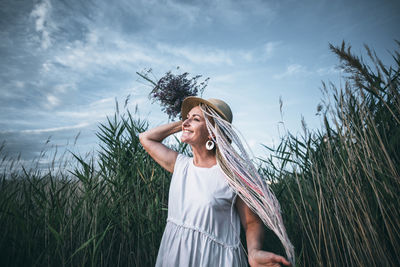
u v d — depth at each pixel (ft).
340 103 5.27
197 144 4.68
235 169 4.05
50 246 4.73
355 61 4.45
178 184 4.50
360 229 4.58
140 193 6.97
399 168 4.58
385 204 4.49
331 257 4.95
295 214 6.09
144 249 6.01
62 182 6.47
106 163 7.01
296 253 5.18
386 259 4.11
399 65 5.32
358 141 5.03
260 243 3.67
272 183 7.50
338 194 4.99
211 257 3.76
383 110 5.52
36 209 5.42
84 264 5.09
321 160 6.04
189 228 3.94
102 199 6.42
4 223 4.68
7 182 5.66
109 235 6.20
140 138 5.51
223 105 5.17
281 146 6.77
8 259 4.23
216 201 3.99
